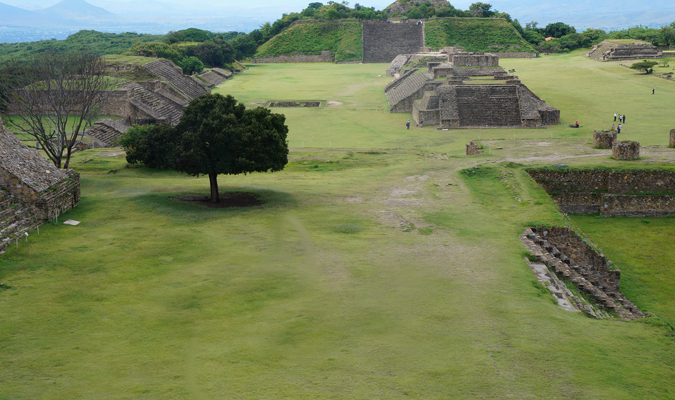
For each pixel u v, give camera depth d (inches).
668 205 1550.2
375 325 663.8
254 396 503.2
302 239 1042.7
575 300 820.0
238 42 7224.4
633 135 2657.5
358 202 1368.1
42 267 866.8
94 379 536.4
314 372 548.4
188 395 505.7
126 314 701.3
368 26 7465.6
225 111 1289.4
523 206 1332.4
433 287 796.0
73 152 2175.2
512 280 824.3
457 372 543.5
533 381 527.5
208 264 900.6
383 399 496.7
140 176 1763.0
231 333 644.7
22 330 650.2
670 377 542.0
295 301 748.6
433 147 2615.7
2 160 1076.5
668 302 1064.8
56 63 1969.7
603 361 569.9
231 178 1749.5
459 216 1231.5
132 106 3029.0
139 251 954.1
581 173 1619.1
